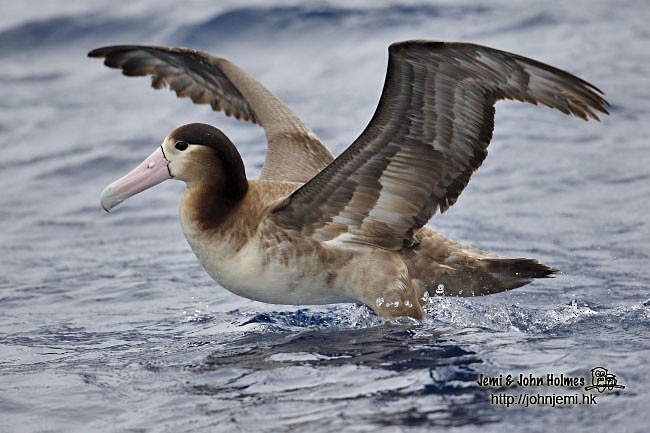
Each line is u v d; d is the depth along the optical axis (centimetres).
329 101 2306
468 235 1759
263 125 1577
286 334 1335
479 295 1384
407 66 1165
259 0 2667
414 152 1271
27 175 2136
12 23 2653
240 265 1308
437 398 1051
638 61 2414
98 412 1097
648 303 1428
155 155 1340
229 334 1362
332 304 1465
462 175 1288
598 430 957
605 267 1608
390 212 1314
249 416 1039
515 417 995
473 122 1235
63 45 2619
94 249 1817
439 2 2691
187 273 1694
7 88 2489
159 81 1650
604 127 2169
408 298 1317
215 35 2562
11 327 1462
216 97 1667
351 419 1008
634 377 1080
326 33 2570
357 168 1271
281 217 1299
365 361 1180
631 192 1902
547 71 1145
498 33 2550
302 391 1098
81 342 1377
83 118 2362
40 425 1075
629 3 2716
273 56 2505
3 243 1848
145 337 1385
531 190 1938
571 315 1372
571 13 2650
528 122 2228
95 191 2072
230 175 1314
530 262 1327
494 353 1184
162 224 1927
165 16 2625
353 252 1314
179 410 1077
